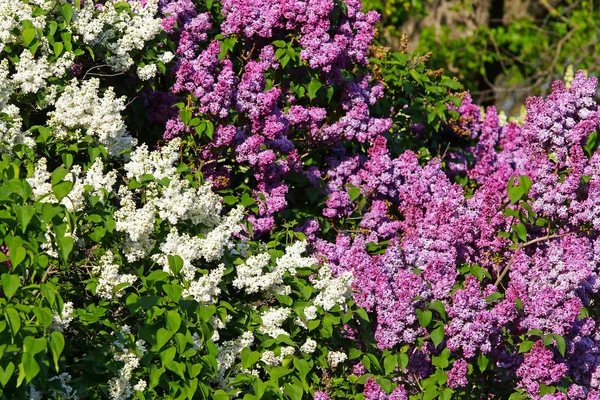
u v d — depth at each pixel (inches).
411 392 195.5
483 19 684.1
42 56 206.2
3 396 152.3
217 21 263.6
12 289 145.8
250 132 233.6
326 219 246.5
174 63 239.0
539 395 192.4
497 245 214.7
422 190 232.1
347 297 191.2
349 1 250.1
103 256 168.4
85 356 164.9
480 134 297.6
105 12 223.1
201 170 230.1
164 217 183.5
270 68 245.8
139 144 245.3
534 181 219.6
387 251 201.9
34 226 154.2
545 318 200.4
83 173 191.0
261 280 189.6
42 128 190.5
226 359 181.9
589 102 232.5
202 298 178.7
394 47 634.8
